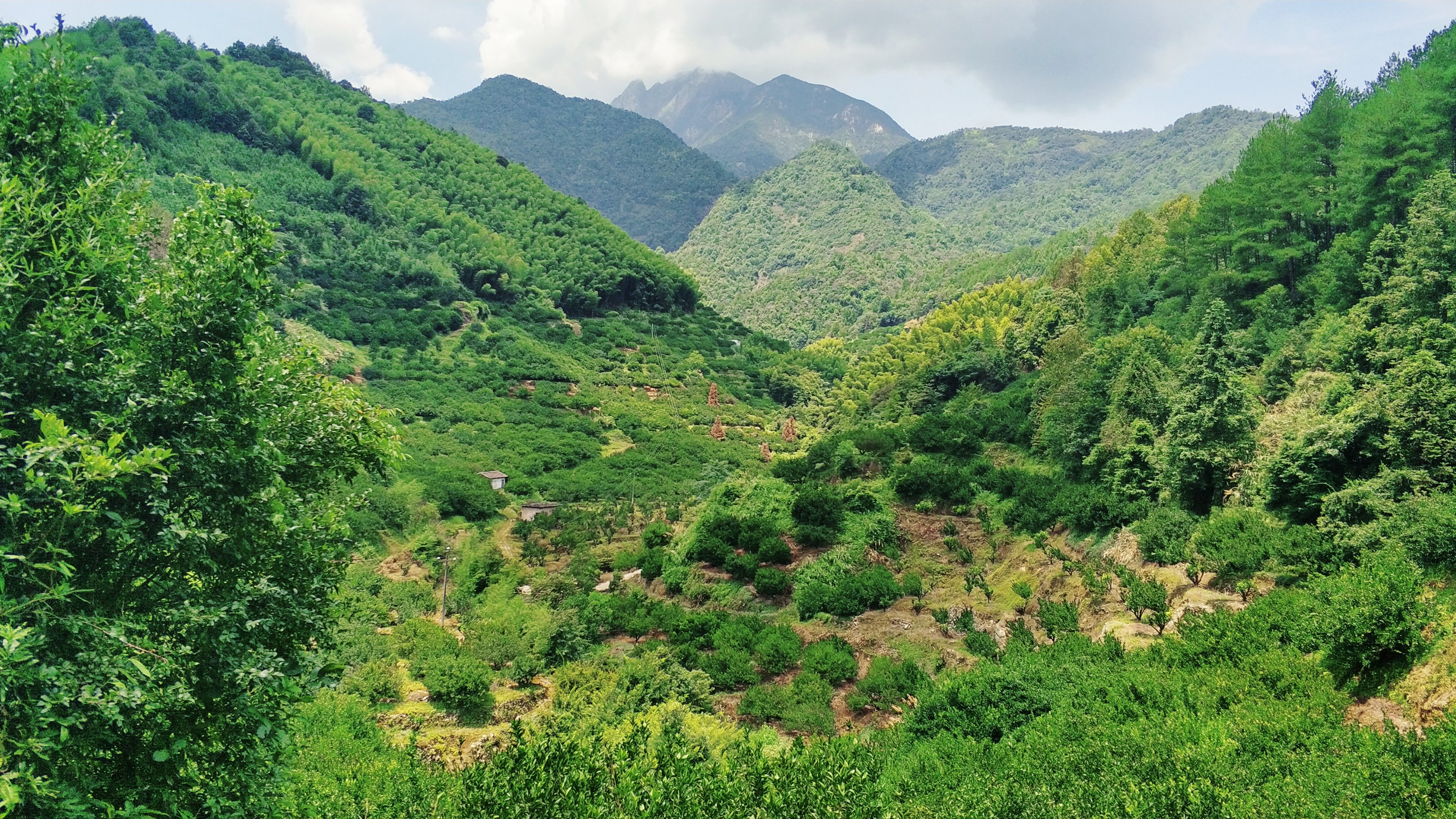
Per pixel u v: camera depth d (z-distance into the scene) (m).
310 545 14.28
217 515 12.60
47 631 10.28
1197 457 37.84
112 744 11.22
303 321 122.88
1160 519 37.47
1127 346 51.94
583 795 13.97
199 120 170.25
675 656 39.38
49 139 12.56
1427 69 57.47
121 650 10.71
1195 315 61.91
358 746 24.62
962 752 25.06
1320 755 18.95
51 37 12.95
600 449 104.75
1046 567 41.72
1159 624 31.94
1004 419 58.62
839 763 15.52
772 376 152.88
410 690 33.31
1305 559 29.12
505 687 35.00
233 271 12.74
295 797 18.69
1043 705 28.06
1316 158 61.75
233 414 12.77
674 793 14.52
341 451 15.70
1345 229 59.44
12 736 9.73
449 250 173.12
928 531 48.81
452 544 64.69
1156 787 17.31
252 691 12.59
